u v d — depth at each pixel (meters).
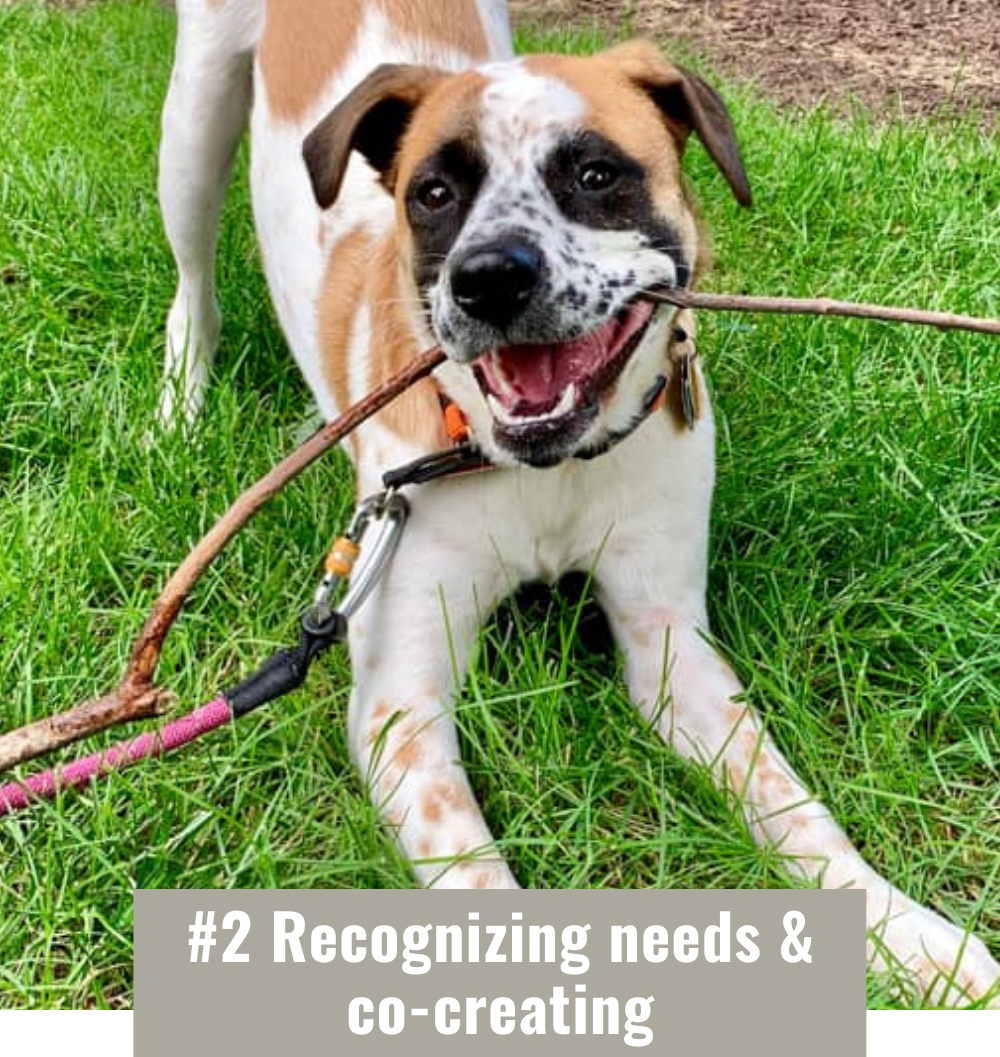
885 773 0.83
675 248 0.81
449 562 0.86
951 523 0.99
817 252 1.37
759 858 0.77
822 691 0.92
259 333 1.26
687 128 0.86
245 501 0.76
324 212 1.02
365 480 0.90
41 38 2.07
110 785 0.80
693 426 0.88
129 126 1.68
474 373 0.79
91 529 1.01
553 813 0.81
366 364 0.92
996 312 1.24
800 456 1.07
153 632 0.75
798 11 2.13
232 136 1.18
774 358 1.19
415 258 0.82
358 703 0.85
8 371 1.20
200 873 0.77
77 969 0.73
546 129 0.78
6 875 0.79
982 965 0.72
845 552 1.00
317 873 0.76
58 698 0.89
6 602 0.94
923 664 0.92
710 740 0.85
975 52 1.97
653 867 0.80
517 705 0.86
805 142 1.55
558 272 0.74
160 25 2.10
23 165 1.52
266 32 1.12
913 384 1.14
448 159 0.79
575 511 0.87
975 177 1.51
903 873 0.78
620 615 0.91
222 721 0.79
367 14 1.08
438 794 0.79
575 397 0.76
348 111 0.85
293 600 0.97
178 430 1.10
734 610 0.95
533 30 2.07
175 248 1.20
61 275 1.34
